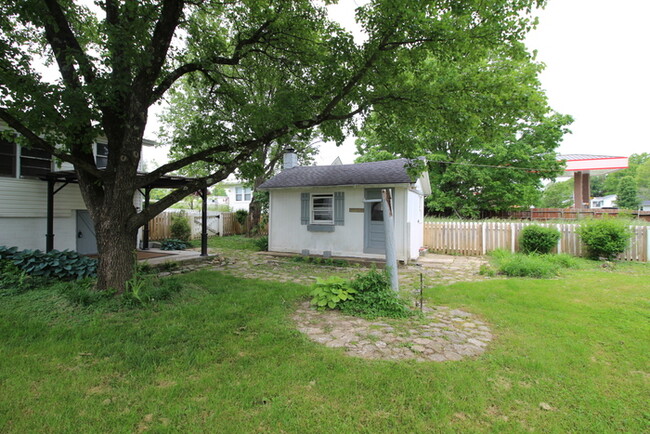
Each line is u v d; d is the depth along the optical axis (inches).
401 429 92.0
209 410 99.3
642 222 477.4
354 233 415.2
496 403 105.0
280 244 472.1
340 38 221.6
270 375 119.1
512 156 762.2
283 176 503.2
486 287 261.9
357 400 105.0
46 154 345.7
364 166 466.3
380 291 201.3
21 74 182.2
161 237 605.9
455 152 840.3
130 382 115.0
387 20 203.9
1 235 314.2
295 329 165.2
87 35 258.2
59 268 253.0
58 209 354.9
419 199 467.2
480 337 159.0
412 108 252.2
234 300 217.5
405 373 121.3
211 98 295.7
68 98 173.3
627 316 189.0
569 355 138.6
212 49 259.3
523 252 440.8
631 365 130.9
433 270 351.9
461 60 232.4
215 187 1293.1
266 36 271.4
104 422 93.7
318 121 245.0
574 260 376.8
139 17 191.5
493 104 242.2
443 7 201.8
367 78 234.2
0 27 195.8
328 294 201.6
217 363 128.9
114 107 204.7
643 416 99.4
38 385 113.0
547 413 100.3
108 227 210.1
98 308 188.1
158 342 147.6
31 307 189.9
